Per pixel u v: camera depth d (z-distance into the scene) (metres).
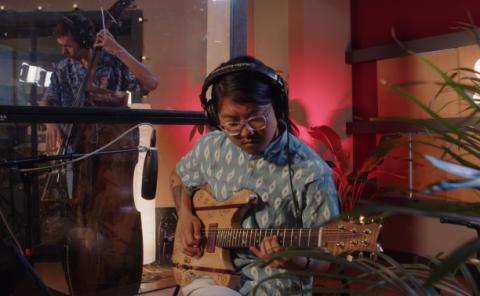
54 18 2.03
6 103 1.99
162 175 2.51
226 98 1.32
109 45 2.13
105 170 2.25
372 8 4.12
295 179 1.37
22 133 2.05
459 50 3.61
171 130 2.55
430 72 3.75
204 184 1.66
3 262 1.25
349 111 4.23
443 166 0.46
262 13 4.00
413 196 0.57
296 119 3.94
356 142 4.21
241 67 1.32
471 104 0.60
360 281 0.63
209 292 1.42
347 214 0.46
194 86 2.33
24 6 1.99
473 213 0.49
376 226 1.08
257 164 1.45
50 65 2.04
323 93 4.07
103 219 2.25
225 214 1.51
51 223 2.14
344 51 4.20
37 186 2.09
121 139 2.27
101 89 2.13
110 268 2.28
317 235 1.24
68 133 2.13
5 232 1.89
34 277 1.24
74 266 2.20
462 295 0.63
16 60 2.00
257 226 1.46
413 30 3.82
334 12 4.14
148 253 2.45
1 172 1.95
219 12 2.30
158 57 2.27
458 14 3.52
